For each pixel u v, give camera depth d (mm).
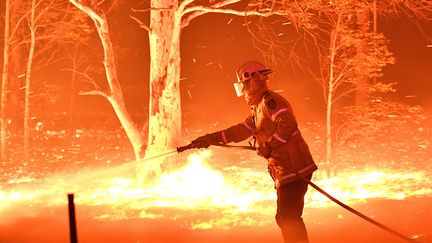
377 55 13844
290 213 5660
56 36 18297
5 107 17516
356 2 13406
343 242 6953
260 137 5773
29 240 7598
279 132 5547
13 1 18484
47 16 18672
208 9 13391
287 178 5621
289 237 5676
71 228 3355
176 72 13531
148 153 13562
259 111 5766
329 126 13805
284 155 5621
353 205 9547
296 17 13492
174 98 13570
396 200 9953
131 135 13781
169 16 13555
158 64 13594
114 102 13688
